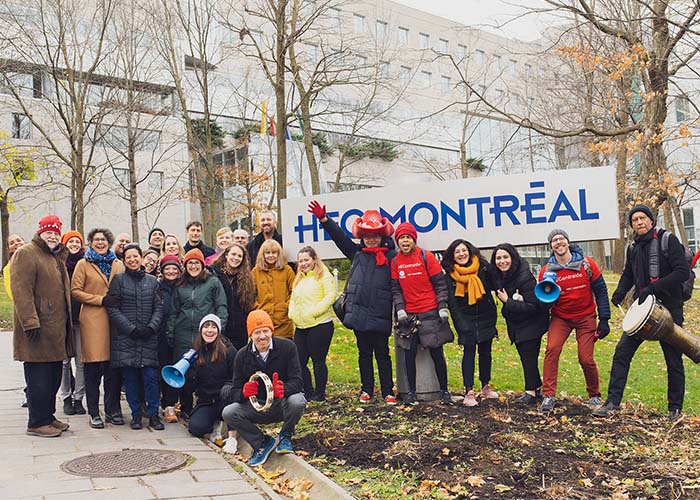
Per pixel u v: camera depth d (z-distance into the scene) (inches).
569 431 245.3
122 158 1222.3
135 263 274.5
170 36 882.1
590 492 185.8
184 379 251.4
